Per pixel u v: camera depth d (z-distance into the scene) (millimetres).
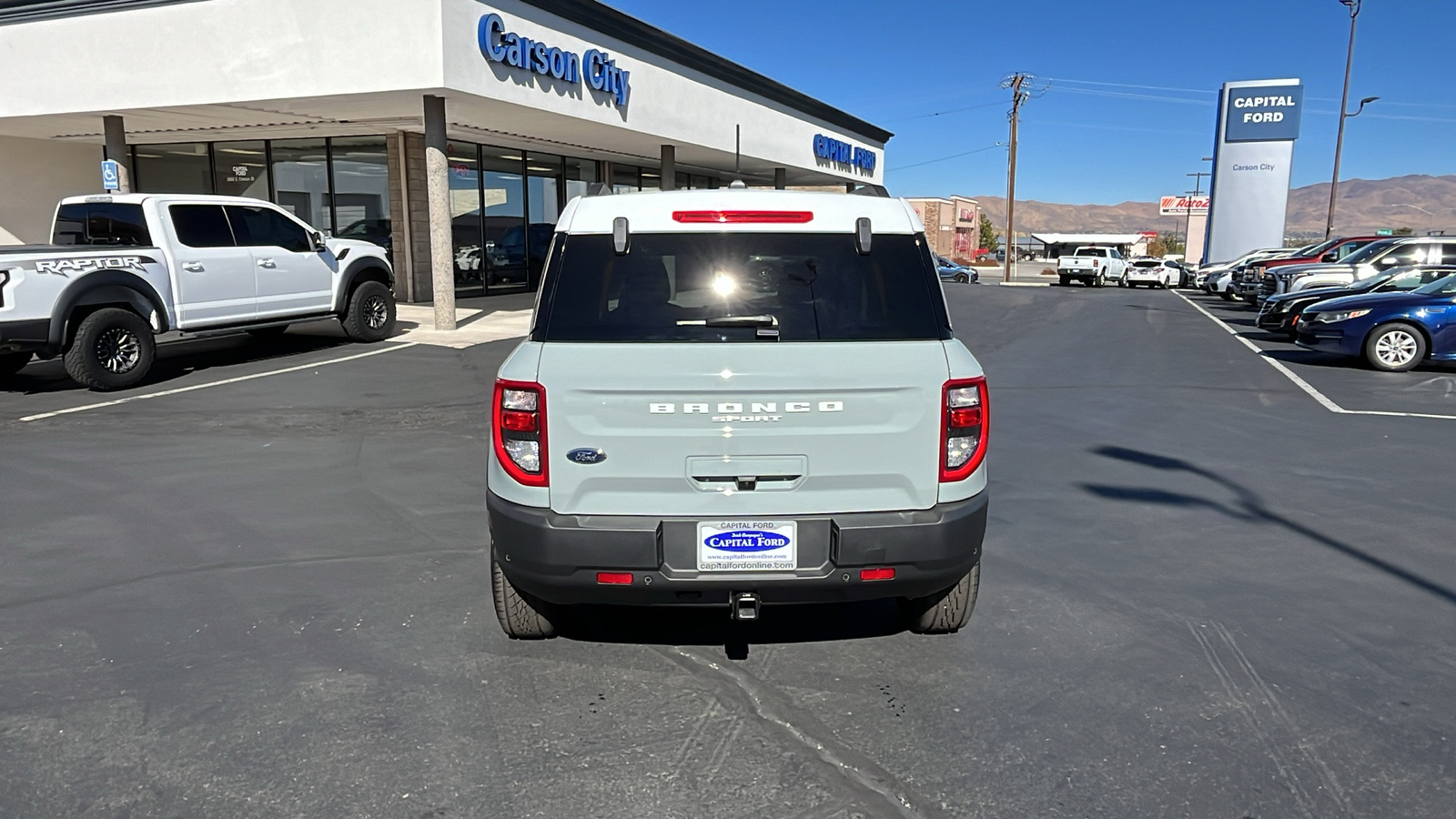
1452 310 12008
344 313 12961
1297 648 3932
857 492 3301
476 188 19703
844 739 3223
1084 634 4074
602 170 23656
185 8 13453
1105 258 40656
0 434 7957
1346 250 23922
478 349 12820
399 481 6523
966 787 2934
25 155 17859
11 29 14453
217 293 11008
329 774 2994
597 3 15242
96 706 3414
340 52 12797
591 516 3270
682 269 3426
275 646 3930
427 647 3924
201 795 2873
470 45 12906
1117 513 5879
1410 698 3500
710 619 4230
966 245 95688
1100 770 3033
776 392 3215
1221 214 43688
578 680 3645
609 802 2850
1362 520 5750
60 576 4727
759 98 21781
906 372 3266
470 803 2842
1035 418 9023
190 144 19547
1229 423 8773
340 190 18641
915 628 4043
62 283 9312
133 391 9836
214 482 6484
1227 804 2844
